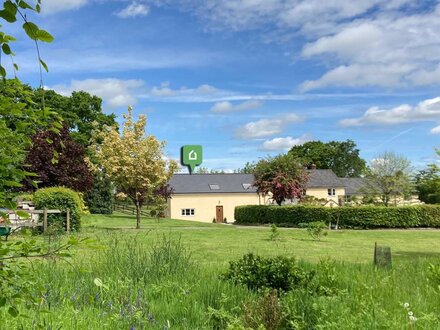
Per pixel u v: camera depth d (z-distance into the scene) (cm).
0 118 223
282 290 604
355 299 524
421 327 425
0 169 221
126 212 5094
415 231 2848
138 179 2444
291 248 1606
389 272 758
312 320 475
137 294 536
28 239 224
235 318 461
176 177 5525
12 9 170
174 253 743
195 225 3183
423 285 646
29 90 234
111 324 429
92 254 693
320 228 2050
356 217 3197
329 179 6166
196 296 555
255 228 2922
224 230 2531
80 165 2406
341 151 8756
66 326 390
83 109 4500
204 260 1155
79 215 1794
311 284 605
